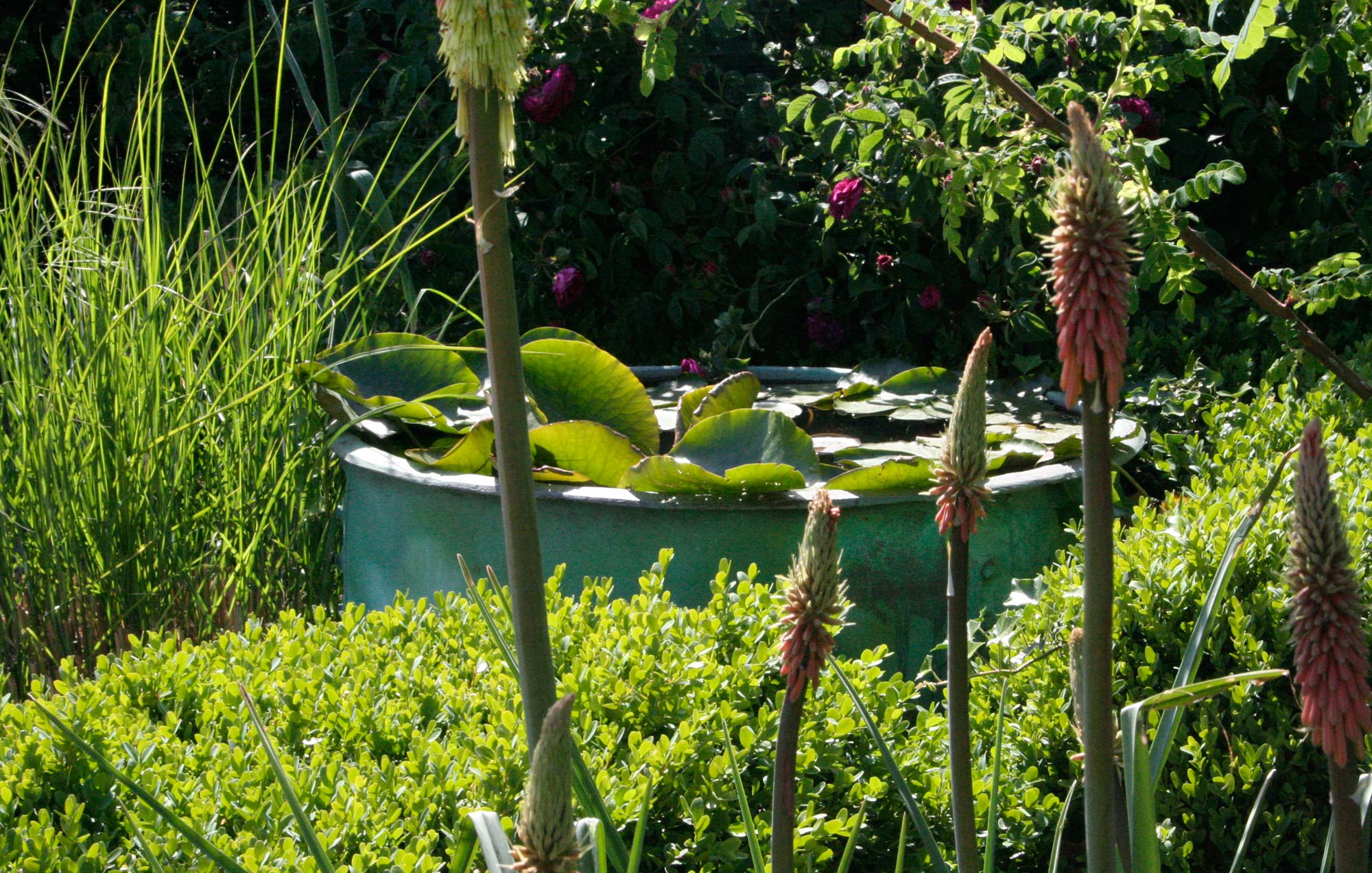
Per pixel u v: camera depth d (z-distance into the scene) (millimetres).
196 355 3893
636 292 4801
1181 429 3615
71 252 3457
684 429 3439
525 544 1008
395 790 1937
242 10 7051
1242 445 3225
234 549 3574
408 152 4984
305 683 2207
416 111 5070
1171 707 1178
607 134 4492
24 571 3299
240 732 2117
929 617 2734
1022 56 3008
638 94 4566
